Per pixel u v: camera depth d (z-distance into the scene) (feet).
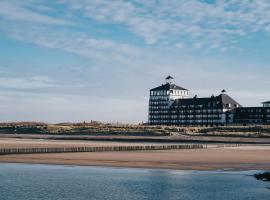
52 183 179.83
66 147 375.25
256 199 149.69
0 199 148.46
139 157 294.25
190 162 262.26
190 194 157.48
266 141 583.99
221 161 268.82
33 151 323.78
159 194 158.81
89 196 154.81
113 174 208.03
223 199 149.89
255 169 228.84
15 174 204.64
